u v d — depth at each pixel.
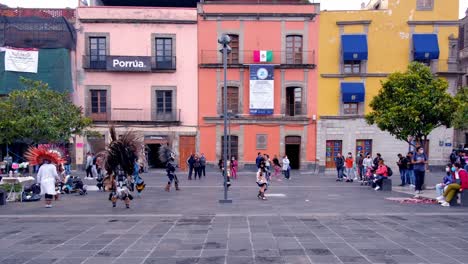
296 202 12.37
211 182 20.00
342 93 27.61
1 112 14.84
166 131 28.03
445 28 27.84
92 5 30.56
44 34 27.00
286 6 27.91
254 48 28.08
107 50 27.84
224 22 28.03
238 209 10.87
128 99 28.06
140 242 7.04
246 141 28.09
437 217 9.49
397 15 27.92
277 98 28.12
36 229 8.26
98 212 10.43
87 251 6.46
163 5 32.25
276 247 6.62
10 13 28.36
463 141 33.81
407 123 15.32
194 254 6.21
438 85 15.13
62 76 26.86
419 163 14.31
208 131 28.27
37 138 15.31
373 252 6.30
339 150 28.23
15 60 26.33
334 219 9.24
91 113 28.03
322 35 28.05
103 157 11.23
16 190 13.03
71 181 15.12
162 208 11.09
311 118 28.02
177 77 28.16
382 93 16.45
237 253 6.25
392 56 28.00
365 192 15.44
